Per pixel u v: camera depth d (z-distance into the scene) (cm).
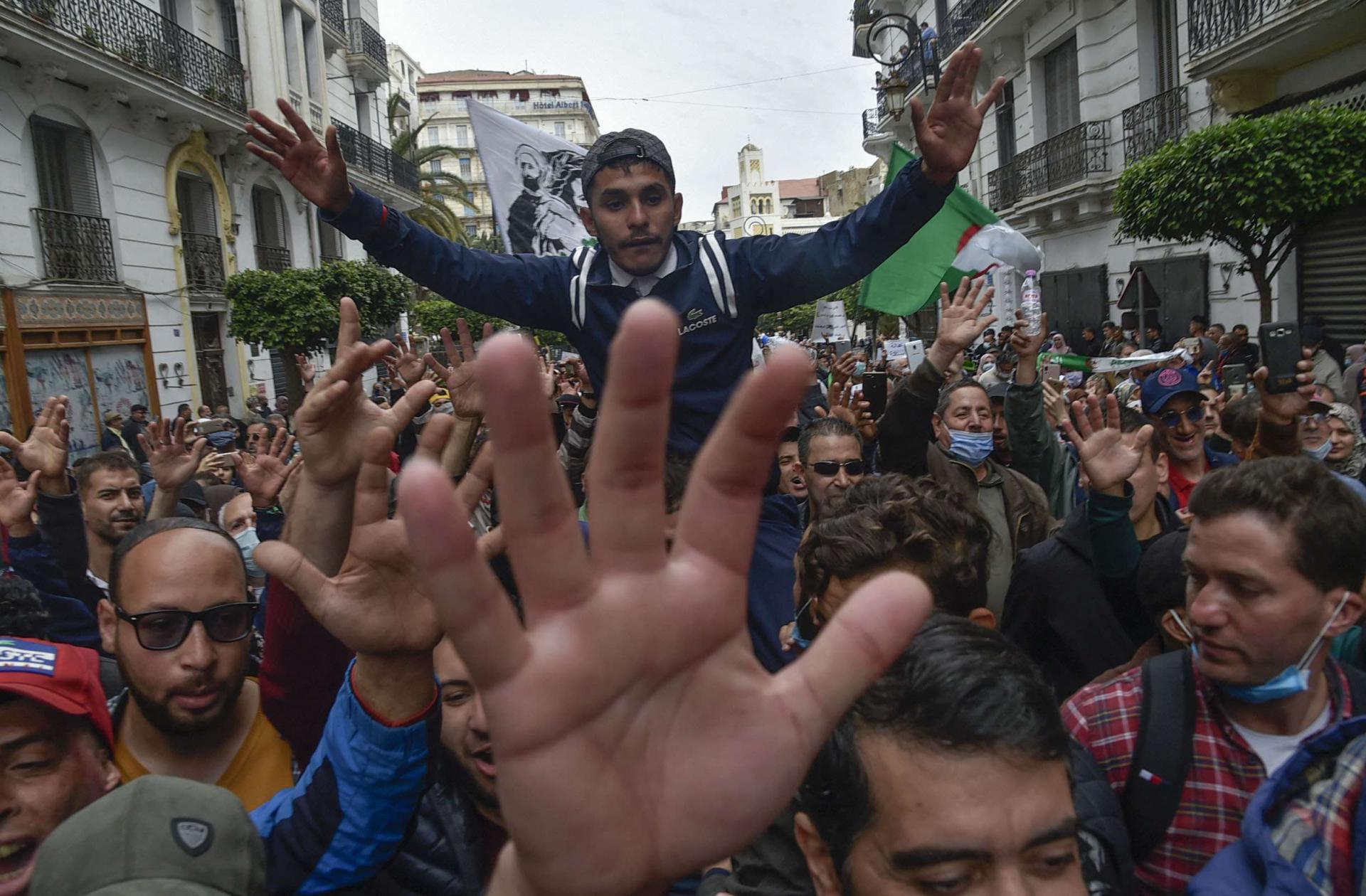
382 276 1878
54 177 1466
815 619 221
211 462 606
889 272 637
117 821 125
